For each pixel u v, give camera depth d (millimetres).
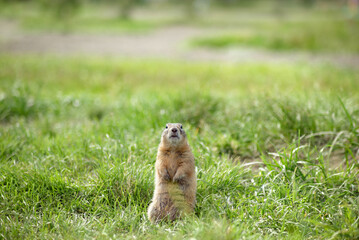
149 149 6402
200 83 12688
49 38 31922
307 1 80062
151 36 36938
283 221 4465
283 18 55906
